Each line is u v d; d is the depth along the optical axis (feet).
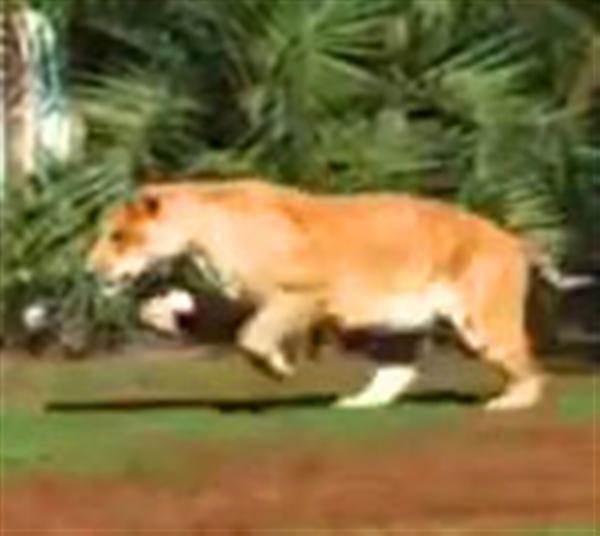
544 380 78.48
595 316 95.25
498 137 90.63
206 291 87.97
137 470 60.34
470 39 91.66
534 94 91.81
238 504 56.03
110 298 92.12
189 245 74.13
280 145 91.04
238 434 66.95
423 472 59.88
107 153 93.04
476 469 60.44
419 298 75.15
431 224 75.36
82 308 92.99
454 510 55.16
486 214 89.45
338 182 90.22
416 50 91.09
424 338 77.05
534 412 72.59
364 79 90.94
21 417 71.82
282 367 74.95
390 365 76.79
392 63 91.09
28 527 53.88
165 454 62.95
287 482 58.54
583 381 81.76
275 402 76.38
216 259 73.92
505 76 91.35
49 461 62.08
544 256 87.30
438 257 75.25
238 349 80.59
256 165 90.94
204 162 91.25
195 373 85.66
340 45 90.79
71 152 95.14
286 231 73.92
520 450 63.52
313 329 75.51
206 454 62.85
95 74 95.40
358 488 57.72
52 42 97.19
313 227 74.28
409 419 70.49
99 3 95.25
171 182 89.71
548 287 90.22
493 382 80.74
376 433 66.90
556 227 90.22
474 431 67.41
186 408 74.59
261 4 91.25
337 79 90.79
